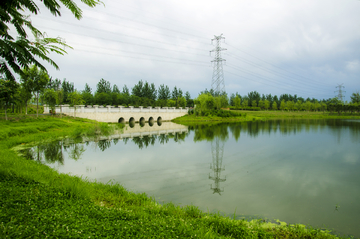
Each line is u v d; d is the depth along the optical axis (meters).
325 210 7.79
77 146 19.00
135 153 16.95
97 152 17.05
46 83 29.58
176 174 11.82
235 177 11.48
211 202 8.31
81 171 11.95
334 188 10.02
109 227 4.43
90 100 66.19
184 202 8.22
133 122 49.84
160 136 27.16
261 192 9.45
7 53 4.52
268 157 16.08
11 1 4.52
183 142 22.59
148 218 5.60
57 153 16.00
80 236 3.88
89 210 5.34
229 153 17.34
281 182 10.76
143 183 10.30
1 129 19.80
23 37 4.73
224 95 72.00
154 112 54.31
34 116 30.83
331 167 13.52
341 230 6.47
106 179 10.68
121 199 7.31
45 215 4.61
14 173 7.53
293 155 16.72
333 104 83.31
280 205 8.15
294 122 52.44
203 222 6.01
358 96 86.81
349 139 24.52
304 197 8.94
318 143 22.02
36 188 6.48
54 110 37.34
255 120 62.00
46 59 4.94
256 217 7.18
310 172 12.44
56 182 7.61
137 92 84.94
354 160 15.16
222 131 33.06
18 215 4.42
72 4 4.46
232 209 7.74
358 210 7.80
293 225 6.55
